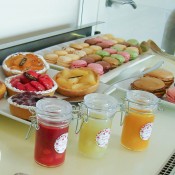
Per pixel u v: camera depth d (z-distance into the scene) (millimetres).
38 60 1158
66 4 1541
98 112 742
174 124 985
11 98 860
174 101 1080
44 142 702
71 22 1621
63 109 703
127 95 820
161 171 760
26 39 1303
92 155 768
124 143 829
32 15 1359
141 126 801
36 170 707
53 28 1507
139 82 1137
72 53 1351
